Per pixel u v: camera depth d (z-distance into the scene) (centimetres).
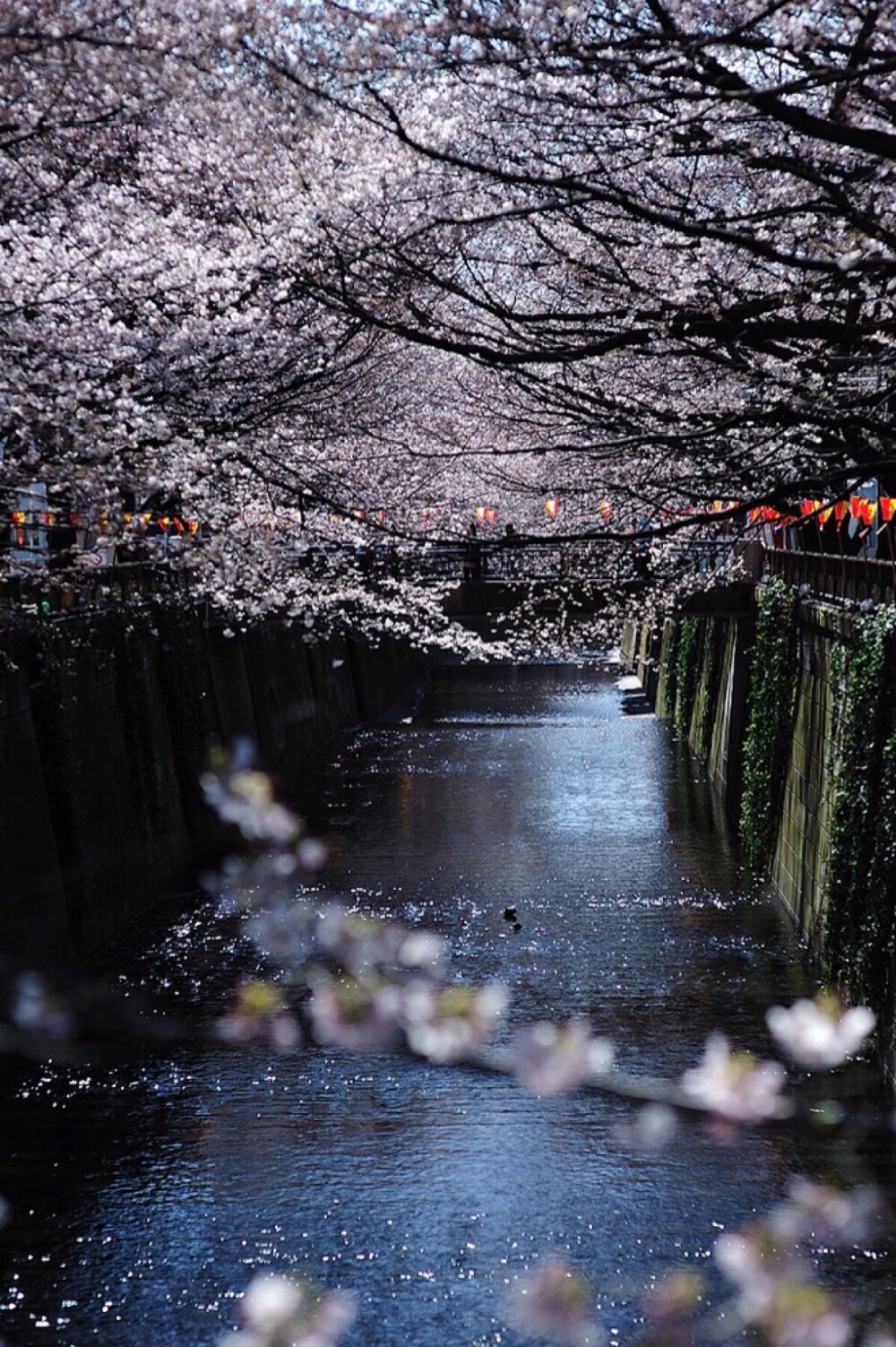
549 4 2730
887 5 2723
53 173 5422
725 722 10881
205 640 10300
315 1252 4138
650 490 6047
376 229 4297
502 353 3781
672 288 4175
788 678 8338
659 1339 3531
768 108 2642
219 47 3095
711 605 10225
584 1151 4709
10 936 5909
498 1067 5400
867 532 7194
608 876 8475
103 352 4784
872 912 5441
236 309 5700
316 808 10725
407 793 11300
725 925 7438
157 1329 3781
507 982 6444
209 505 5734
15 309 4522
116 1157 4747
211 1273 4053
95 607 7631
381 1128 4919
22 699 6450
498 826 9919
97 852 7194
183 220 5447
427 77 3353
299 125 3762
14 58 3334
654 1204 4338
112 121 4803
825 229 3709
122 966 6738
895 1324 3578
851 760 6025
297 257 4478
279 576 7012
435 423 8331
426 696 19412
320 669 14838
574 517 8650
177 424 5544
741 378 4788
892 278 3372
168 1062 5525
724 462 5244
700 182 4331
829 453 4672
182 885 8306
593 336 4175
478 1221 4284
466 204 4406
